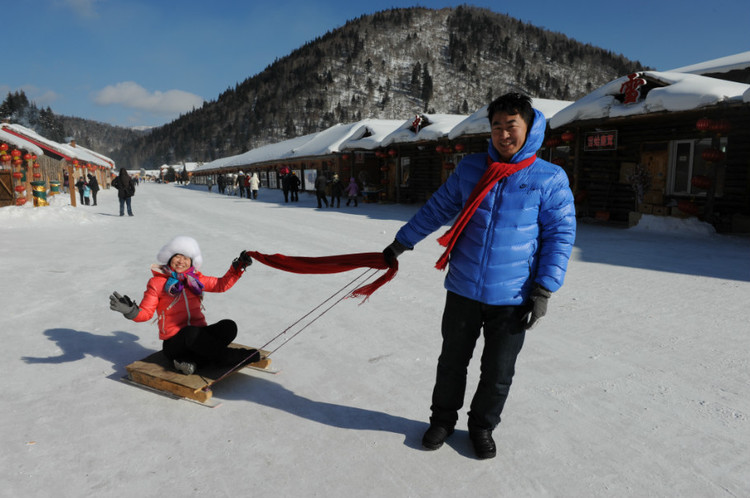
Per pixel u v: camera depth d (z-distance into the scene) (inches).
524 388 118.9
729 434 97.1
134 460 88.6
